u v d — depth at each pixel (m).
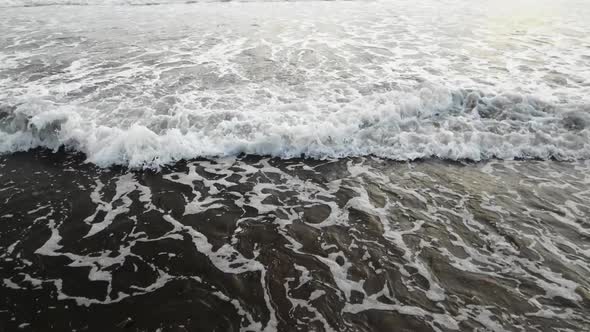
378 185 5.35
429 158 5.96
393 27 12.02
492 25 12.13
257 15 13.58
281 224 4.60
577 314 3.43
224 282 3.79
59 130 6.21
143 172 5.60
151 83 7.79
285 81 7.96
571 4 15.15
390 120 6.60
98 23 12.23
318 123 6.32
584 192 5.15
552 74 8.19
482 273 3.88
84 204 4.93
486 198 5.04
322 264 4.02
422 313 3.45
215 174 5.60
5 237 4.35
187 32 11.34
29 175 5.48
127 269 3.95
